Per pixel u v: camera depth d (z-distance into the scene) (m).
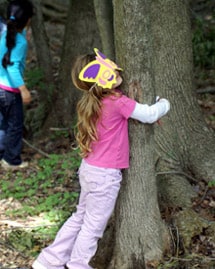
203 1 9.91
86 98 3.74
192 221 4.56
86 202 3.96
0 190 5.91
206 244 4.42
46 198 5.65
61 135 7.01
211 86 7.71
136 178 4.01
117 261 4.29
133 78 3.78
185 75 5.07
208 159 5.11
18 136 6.26
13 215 5.37
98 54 3.74
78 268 3.97
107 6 5.18
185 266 4.22
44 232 5.01
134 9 3.68
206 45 8.34
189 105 5.12
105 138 3.77
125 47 3.76
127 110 3.68
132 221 4.14
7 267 4.51
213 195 4.87
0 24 5.93
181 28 4.98
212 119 6.61
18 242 4.87
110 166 3.79
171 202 4.79
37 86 8.11
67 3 10.74
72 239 4.13
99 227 3.93
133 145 3.92
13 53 5.80
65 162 6.19
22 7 5.75
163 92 5.03
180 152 5.10
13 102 6.07
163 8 4.90
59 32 10.28
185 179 5.00
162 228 4.35
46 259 4.14
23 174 6.23
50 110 7.32
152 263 4.21
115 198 3.88
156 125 5.02
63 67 7.27
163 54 4.98
